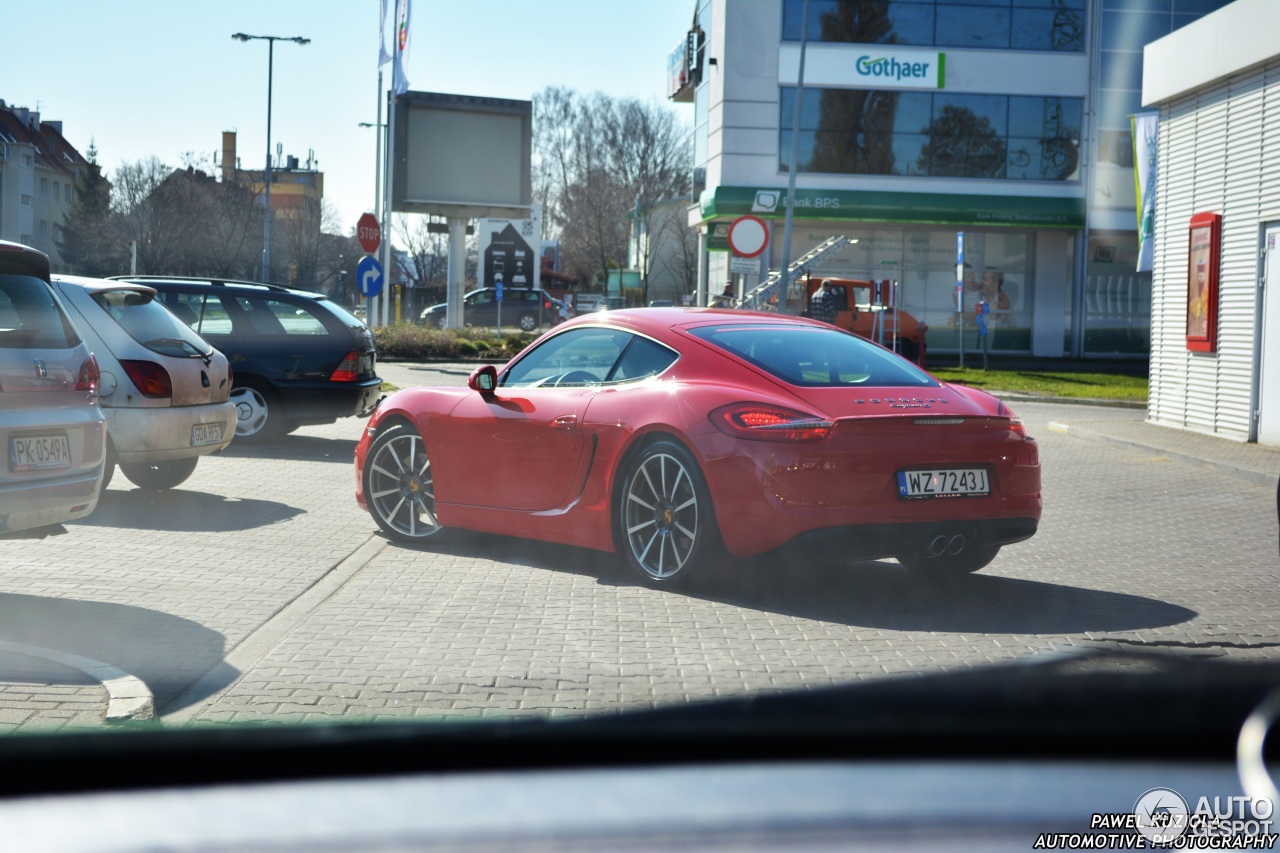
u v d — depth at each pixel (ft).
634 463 20.79
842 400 19.53
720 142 117.39
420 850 3.50
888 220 116.67
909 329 98.02
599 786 3.76
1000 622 18.83
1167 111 57.11
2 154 293.02
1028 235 121.39
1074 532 28.96
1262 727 3.51
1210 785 3.41
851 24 116.47
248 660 15.70
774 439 18.85
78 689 13.97
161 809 4.09
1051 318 122.01
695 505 19.66
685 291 233.14
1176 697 3.82
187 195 215.10
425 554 23.93
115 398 29.45
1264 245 48.75
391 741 4.37
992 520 19.88
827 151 116.98
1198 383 53.67
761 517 18.76
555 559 23.47
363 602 19.43
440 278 283.18
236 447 43.06
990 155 118.52
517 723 4.63
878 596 20.63
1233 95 51.19
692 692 14.42
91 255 232.12
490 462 23.25
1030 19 117.70
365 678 14.87
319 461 39.47
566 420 21.89
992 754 3.76
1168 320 56.65
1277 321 47.50
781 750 3.92
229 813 3.95
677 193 252.62
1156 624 18.86
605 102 260.21
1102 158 119.14
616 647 16.66
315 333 43.68
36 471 18.94
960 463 19.61
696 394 20.11
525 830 3.49
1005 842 3.26
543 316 161.89
